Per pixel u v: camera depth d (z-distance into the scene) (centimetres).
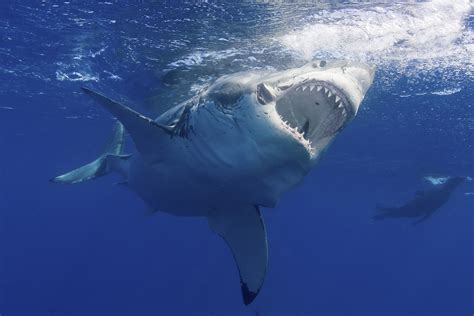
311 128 468
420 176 2803
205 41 989
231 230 586
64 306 6334
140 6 852
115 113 484
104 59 1182
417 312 7819
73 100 1822
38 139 3147
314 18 868
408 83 1277
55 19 952
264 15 858
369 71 443
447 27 917
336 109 452
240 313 5325
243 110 435
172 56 1084
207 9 846
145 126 493
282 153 438
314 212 6912
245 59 1064
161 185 603
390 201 4416
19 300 6738
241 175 475
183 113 499
